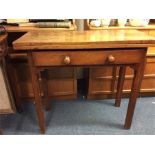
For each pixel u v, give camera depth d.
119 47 1.13
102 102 1.83
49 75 1.72
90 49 1.14
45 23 1.61
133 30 1.50
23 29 1.57
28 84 1.74
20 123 1.55
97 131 1.45
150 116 1.63
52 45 1.09
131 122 1.48
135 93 1.32
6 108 1.64
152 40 1.13
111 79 1.76
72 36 1.25
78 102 1.83
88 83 1.79
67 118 1.60
